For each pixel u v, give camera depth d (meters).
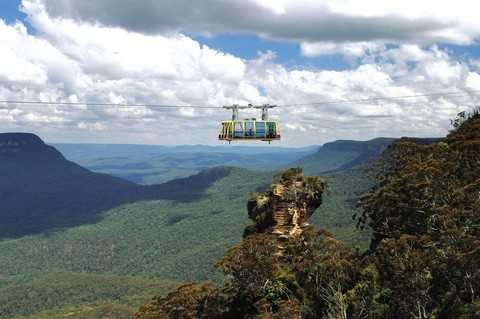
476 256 48.84
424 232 63.22
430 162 69.12
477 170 64.19
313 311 62.62
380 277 58.88
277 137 69.94
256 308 67.50
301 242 69.88
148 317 73.19
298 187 75.88
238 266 67.31
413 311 55.34
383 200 73.00
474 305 47.72
